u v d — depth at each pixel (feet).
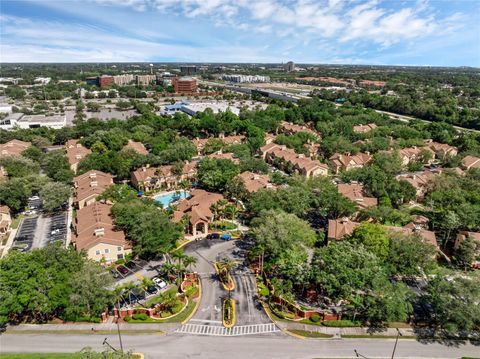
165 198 404.98
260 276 262.26
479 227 301.63
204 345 197.36
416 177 420.36
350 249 228.02
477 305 194.18
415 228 292.20
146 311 220.64
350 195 355.36
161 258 282.77
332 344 199.41
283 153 522.06
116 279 253.03
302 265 232.12
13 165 420.36
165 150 483.92
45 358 184.96
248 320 217.15
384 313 200.03
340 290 213.25
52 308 201.36
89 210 328.08
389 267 238.89
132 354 185.57
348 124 654.53
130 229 289.74
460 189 351.87
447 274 245.45
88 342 198.49
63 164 437.99
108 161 441.68
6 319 196.65
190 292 241.35
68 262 221.25
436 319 213.87
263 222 274.77
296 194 322.14
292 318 218.79
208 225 336.08
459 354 193.36
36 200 399.44
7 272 198.80
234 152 507.30
